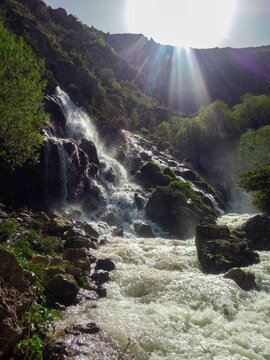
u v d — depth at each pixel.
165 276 11.70
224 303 9.72
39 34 45.69
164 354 7.28
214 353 7.36
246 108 60.34
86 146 29.98
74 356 6.78
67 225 17.44
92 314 8.75
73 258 12.94
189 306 9.71
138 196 27.39
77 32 76.75
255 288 11.50
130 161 36.81
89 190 26.70
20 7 49.97
